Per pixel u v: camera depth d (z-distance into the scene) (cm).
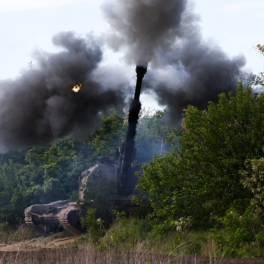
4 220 5172
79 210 4088
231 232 1623
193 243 1705
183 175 2194
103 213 4075
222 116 2112
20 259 1259
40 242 3728
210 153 2094
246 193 1947
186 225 2095
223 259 1141
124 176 4200
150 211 3688
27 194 5300
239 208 1884
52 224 4306
